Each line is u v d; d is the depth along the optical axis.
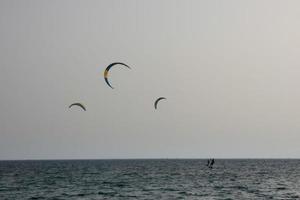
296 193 102.75
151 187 116.75
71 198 93.62
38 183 133.75
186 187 116.38
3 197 96.00
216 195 97.44
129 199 91.00
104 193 102.25
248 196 95.88
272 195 98.00
